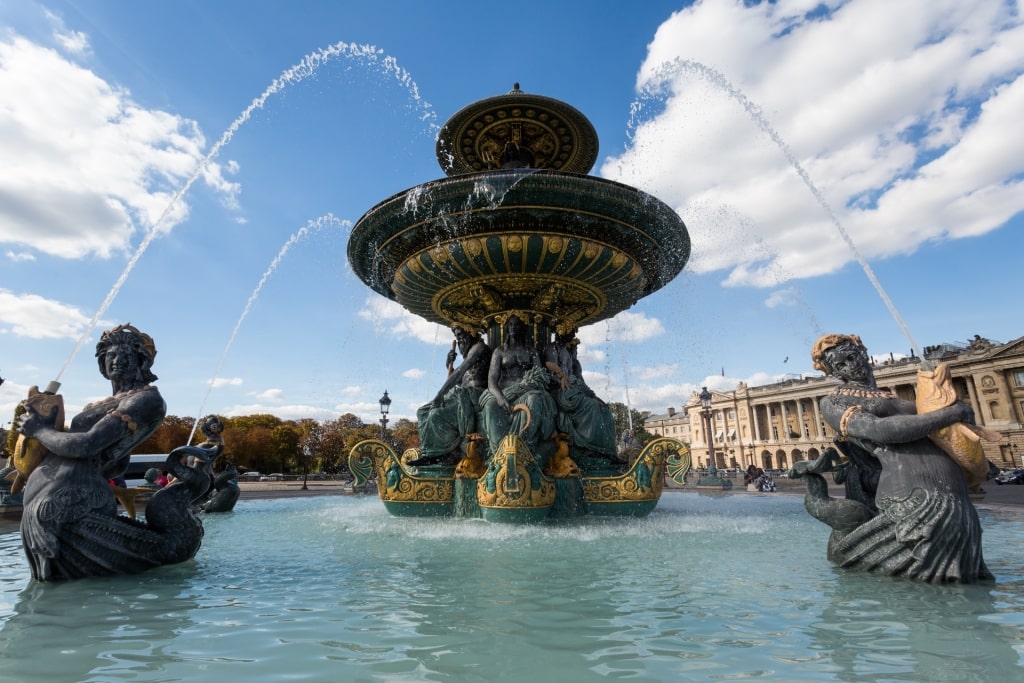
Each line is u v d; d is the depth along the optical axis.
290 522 8.05
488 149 11.23
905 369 64.56
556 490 8.03
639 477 8.18
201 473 4.81
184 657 2.54
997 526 7.02
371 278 11.02
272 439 61.44
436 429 8.94
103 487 4.30
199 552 5.34
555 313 9.76
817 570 4.22
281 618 3.14
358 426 66.44
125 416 4.29
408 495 8.31
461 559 4.91
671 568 4.42
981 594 3.44
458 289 9.59
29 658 2.54
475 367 9.46
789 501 11.74
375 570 4.46
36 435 4.16
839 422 4.13
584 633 2.84
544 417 8.31
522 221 8.50
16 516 9.45
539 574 4.26
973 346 67.06
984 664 2.36
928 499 3.77
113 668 2.41
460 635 2.83
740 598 3.47
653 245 9.52
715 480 23.52
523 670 2.36
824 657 2.46
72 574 4.10
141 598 3.60
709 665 2.39
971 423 3.76
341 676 2.31
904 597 3.40
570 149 11.29
